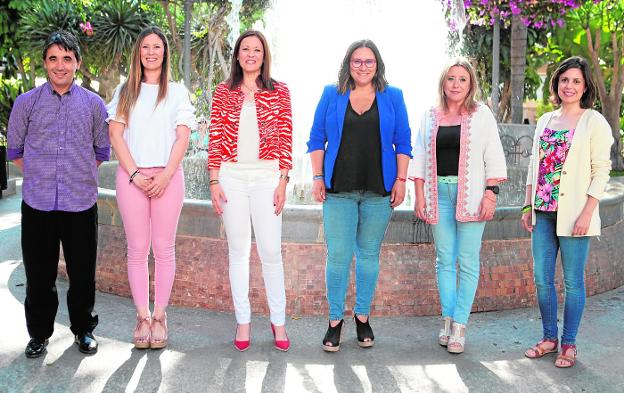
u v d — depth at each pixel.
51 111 3.30
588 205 3.41
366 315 3.67
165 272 3.60
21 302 4.35
